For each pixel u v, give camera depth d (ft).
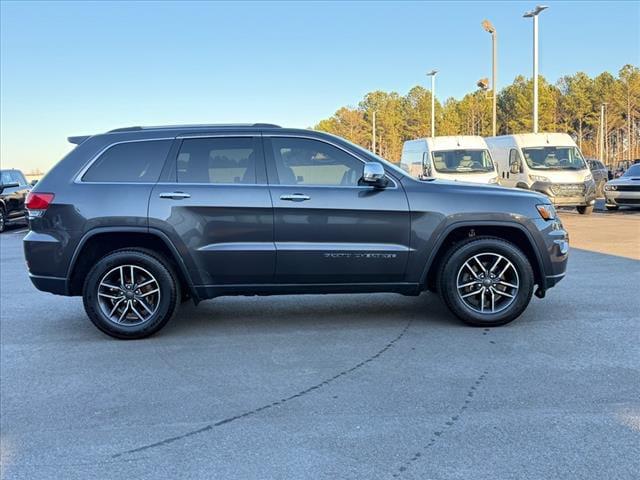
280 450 11.19
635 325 18.74
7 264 35.53
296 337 18.29
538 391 13.64
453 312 18.74
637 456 10.67
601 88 268.62
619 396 13.29
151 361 16.42
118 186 18.03
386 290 18.62
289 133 18.56
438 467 10.43
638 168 66.85
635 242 38.91
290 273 18.12
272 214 17.87
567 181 59.62
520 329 18.51
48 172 18.48
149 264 18.19
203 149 18.39
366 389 14.01
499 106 274.36
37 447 11.56
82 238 17.80
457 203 18.31
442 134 279.28
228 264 17.98
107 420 12.72
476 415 12.46
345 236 18.06
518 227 18.45
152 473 10.50
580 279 26.20
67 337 18.90
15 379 15.23
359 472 10.33
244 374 15.24
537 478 10.01
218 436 11.84
